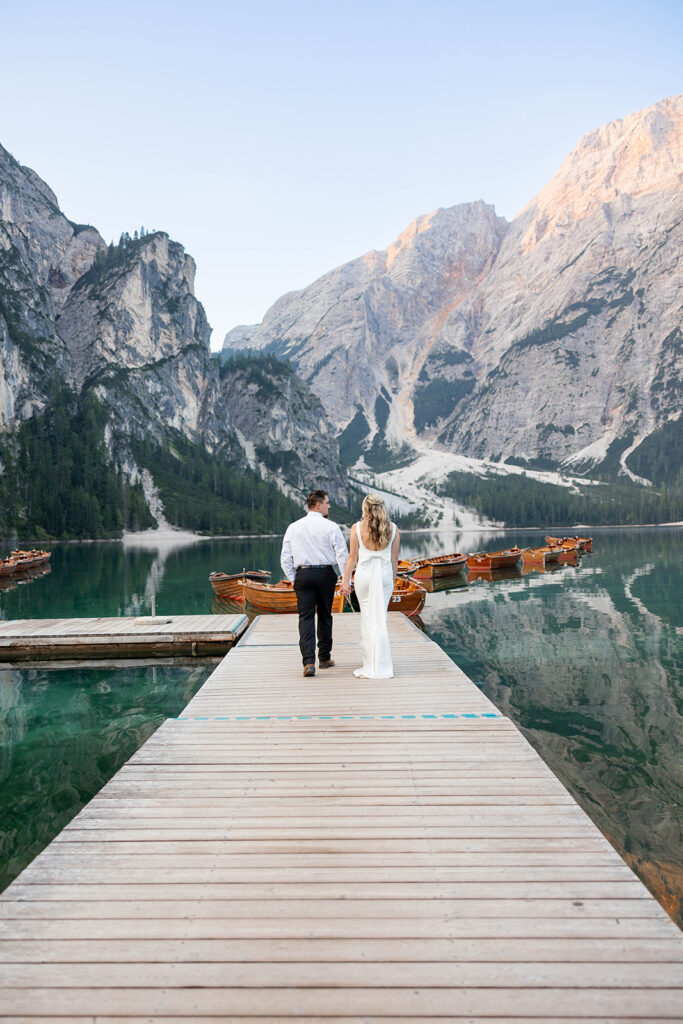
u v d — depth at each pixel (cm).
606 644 1451
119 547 10019
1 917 281
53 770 694
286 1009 226
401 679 739
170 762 478
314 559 754
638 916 280
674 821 593
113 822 377
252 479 19575
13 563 4188
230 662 871
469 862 328
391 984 238
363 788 425
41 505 12488
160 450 18450
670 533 13775
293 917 280
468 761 474
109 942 263
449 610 2061
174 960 252
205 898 296
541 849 341
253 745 514
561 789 420
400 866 324
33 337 18200
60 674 1142
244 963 250
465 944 261
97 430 16475
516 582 3081
